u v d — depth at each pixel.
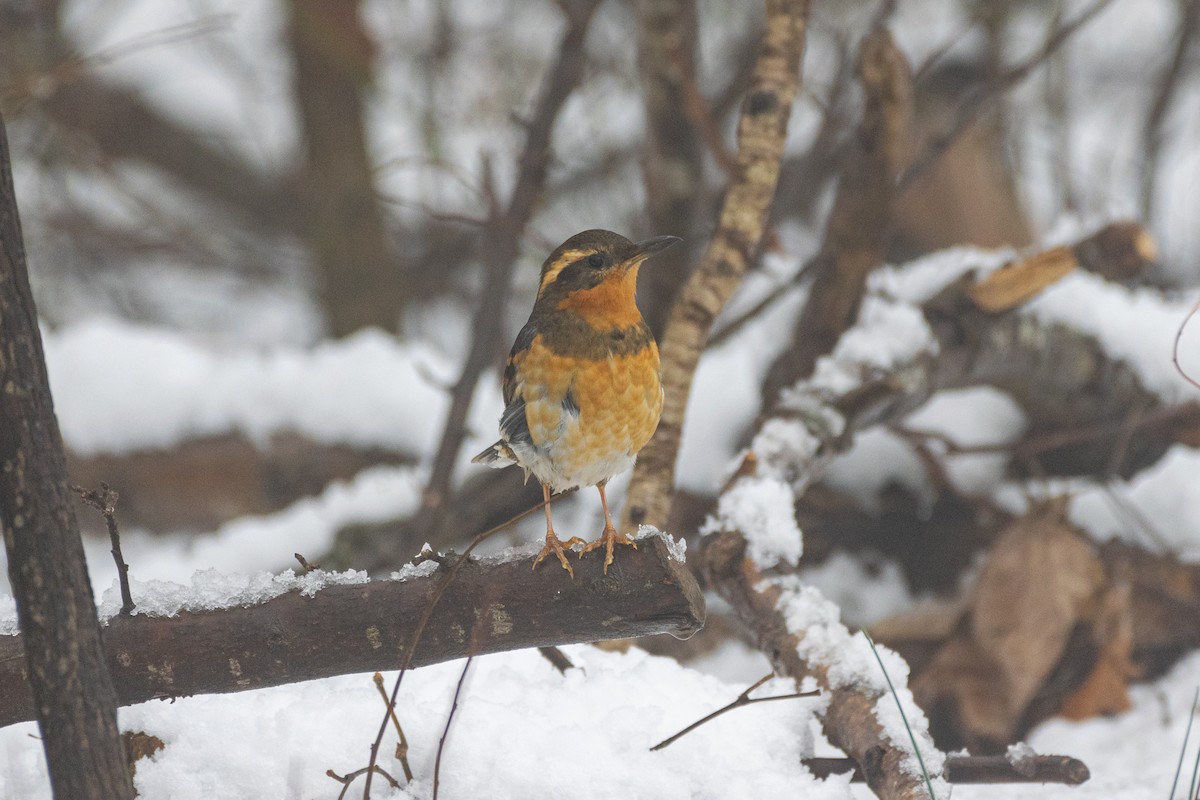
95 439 13.37
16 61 17.42
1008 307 10.38
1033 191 21.69
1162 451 11.52
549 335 6.84
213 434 13.51
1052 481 11.42
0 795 6.03
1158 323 11.31
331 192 19.67
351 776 5.73
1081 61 21.78
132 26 22.36
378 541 12.16
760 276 13.34
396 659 6.01
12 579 4.88
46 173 18.88
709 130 9.91
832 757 6.77
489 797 6.00
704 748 6.38
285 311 23.52
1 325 4.81
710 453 11.42
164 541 13.73
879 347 9.77
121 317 20.84
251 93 21.69
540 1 19.20
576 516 12.33
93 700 4.89
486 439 13.20
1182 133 20.78
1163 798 6.90
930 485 11.16
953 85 18.98
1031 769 6.35
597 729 6.39
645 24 11.90
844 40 13.02
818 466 9.27
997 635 9.62
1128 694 9.47
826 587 10.96
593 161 17.86
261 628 5.91
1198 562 10.09
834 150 14.54
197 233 20.91
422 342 20.38
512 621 5.94
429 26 19.00
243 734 6.23
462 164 19.67
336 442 13.70
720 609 10.39
